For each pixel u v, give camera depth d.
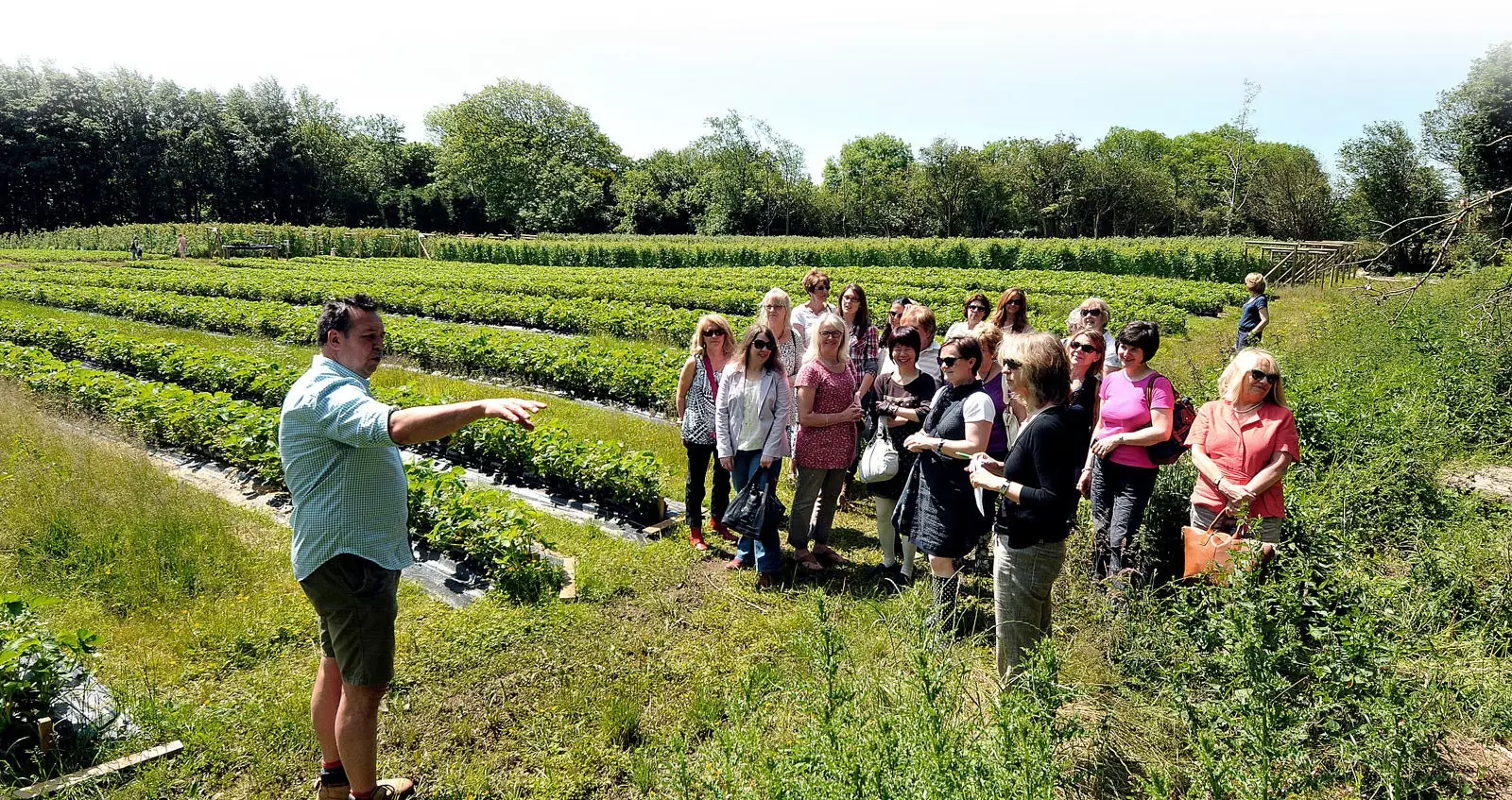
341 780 3.71
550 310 18.39
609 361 11.89
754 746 3.54
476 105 82.44
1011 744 3.07
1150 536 5.55
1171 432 5.20
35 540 6.16
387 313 21.61
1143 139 92.44
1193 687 3.90
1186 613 4.16
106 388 10.41
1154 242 40.97
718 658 4.94
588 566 6.14
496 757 4.11
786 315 7.24
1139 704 3.88
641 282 27.53
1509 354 9.73
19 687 3.90
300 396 3.35
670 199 85.81
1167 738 3.73
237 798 3.81
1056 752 3.39
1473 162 28.25
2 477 7.10
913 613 4.34
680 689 4.66
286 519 7.18
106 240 49.38
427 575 6.13
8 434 8.54
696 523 6.63
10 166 62.97
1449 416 8.41
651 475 7.20
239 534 6.61
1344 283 30.41
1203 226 66.62
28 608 4.56
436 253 52.44
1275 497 4.91
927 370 6.70
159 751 3.99
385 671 3.52
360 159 84.31
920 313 6.59
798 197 81.00
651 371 11.25
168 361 12.38
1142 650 4.14
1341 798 3.38
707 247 48.88
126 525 6.31
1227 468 4.94
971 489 4.89
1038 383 3.97
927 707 3.25
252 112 74.44
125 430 9.42
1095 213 69.25
